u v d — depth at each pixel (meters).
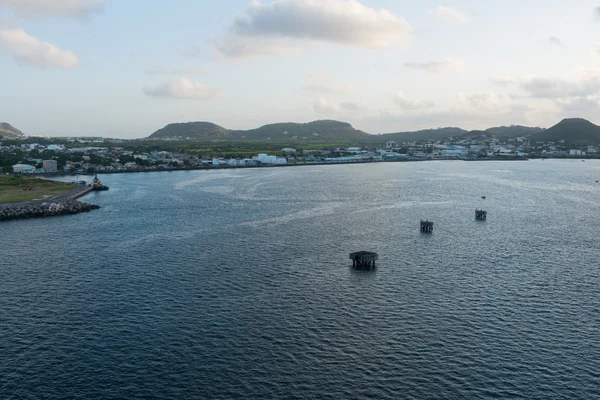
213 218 183.25
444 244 139.88
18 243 142.62
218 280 106.31
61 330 81.00
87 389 64.00
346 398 61.66
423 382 65.00
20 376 67.00
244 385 64.56
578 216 189.12
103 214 194.75
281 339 77.12
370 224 170.38
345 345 75.06
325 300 93.81
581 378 65.94
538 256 126.19
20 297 96.31
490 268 114.94
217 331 80.19
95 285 103.38
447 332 79.50
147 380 65.94
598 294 97.06
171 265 118.06
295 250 132.38
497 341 76.25
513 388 63.69
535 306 90.56
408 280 105.88
